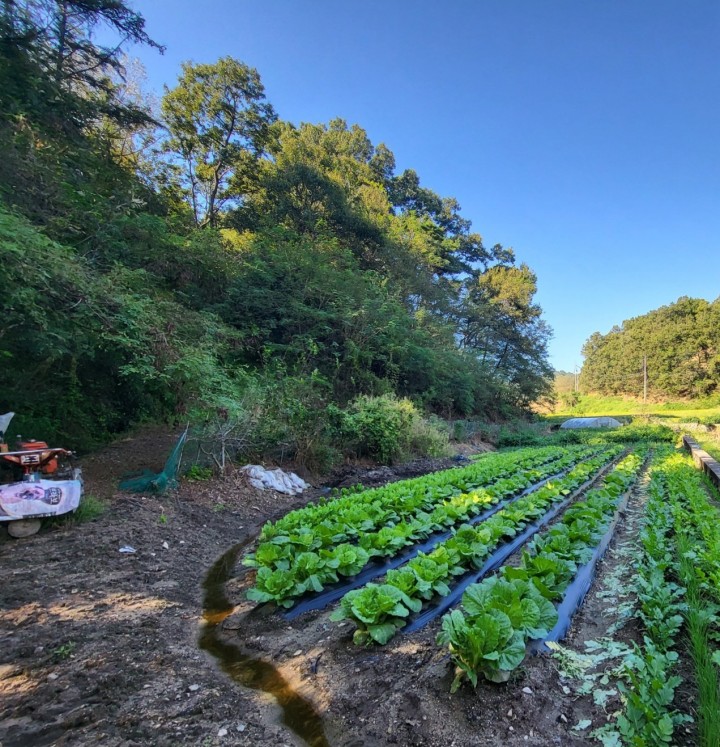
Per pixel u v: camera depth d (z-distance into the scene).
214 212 24.38
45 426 7.43
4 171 6.56
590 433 25.69
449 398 23.97
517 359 37.31
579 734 2.09
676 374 52.81
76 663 2.63
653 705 2.09
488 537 4.55
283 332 15.50
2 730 2.07
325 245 18.92
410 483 7.86
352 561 3.91
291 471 9.09
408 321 21.12
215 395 7.55
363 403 12.94
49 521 4.82
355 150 36.53
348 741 2.13
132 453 8.46
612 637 3.02
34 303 5.46
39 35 8.44
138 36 10.30
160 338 6.98
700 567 3.62
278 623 3.40
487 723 2.15
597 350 74.44
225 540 5.63
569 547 4.26
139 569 4.19
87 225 8.46
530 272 41.47
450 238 41.41
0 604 3.25
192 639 3.17
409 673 2.62
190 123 22.91
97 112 10.80
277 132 25.41
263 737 2.17
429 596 3.47
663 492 7.88
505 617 2.54
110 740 2.05
